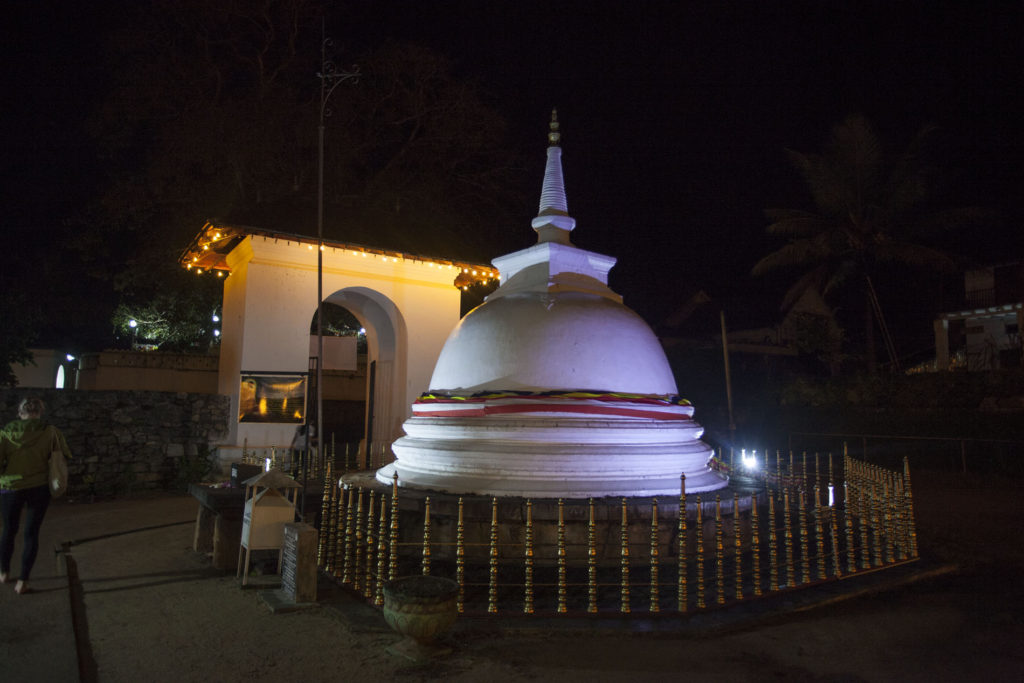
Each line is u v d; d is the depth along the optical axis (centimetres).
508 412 810
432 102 2233
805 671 477
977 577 743
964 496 1392
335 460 1445
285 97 2058
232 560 753
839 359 3150
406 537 737
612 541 694
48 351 2933
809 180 2791
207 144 1936
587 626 550
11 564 777
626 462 787
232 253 1534
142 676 468
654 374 890
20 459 673
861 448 2089
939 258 2678
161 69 2005
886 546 792
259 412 1390
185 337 2380
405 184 2180
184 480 1388
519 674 468
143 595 652
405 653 498
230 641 531
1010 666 492
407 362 1543
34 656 506
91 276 2398
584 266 987
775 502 837
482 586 645
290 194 1669
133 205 2002
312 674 470
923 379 2188
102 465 1340
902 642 537
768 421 2553
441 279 1603
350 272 1495
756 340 3425
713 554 732
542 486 757
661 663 488
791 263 2897
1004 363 2552
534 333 859
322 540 748
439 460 831
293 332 1424
